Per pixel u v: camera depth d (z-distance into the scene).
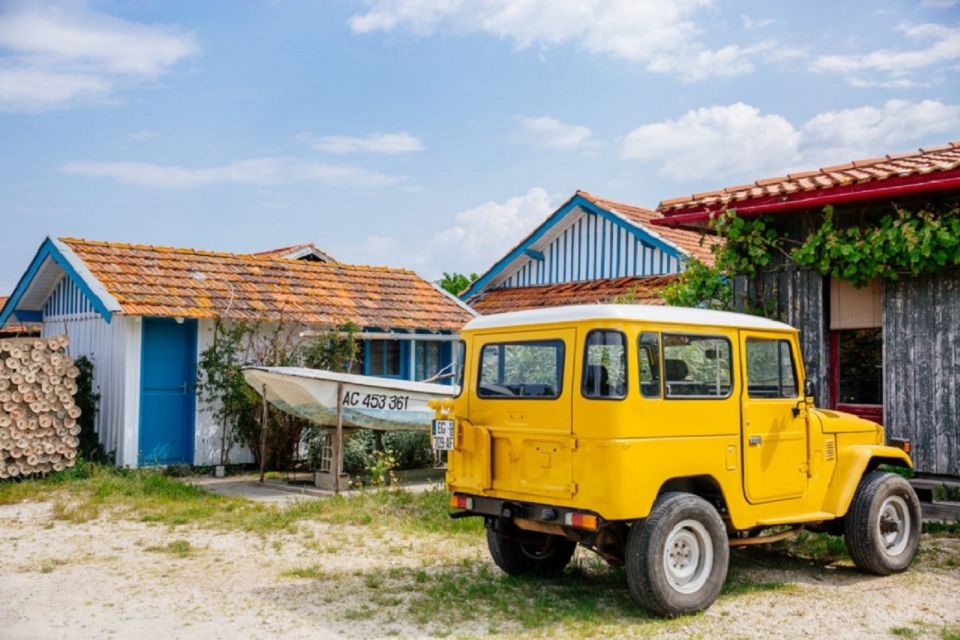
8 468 12.69
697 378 6.95
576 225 21.45
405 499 11.56
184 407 15.02
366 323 16.55
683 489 7.11
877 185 10.05
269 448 15.20
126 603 6.98
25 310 17.09
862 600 7.20
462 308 18.91
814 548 9.04
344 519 10.43
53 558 8.53
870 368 11.05
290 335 15.94
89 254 15.19
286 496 12.47
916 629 6.41
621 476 6.30
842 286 11.23
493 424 7.25
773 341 7.64
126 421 14.07
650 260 19.69
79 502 11.45
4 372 12.73
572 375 6.61
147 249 16.17
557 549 7.98
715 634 6.24
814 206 10.92
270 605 6.92
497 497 7.14
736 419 7.14
